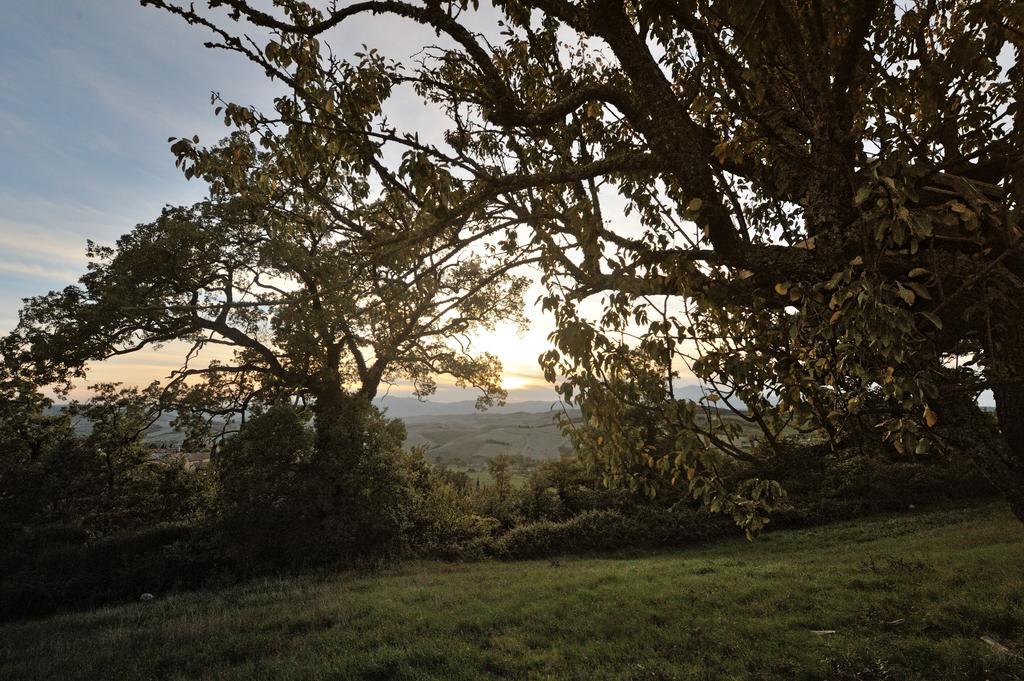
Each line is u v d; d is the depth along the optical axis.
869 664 7.20
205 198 22.77
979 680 6.48
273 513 20.08
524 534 25.56
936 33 3.83
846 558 15.71
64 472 22.61
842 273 2.34
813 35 3.27
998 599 8.98
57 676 9.92
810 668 7.29
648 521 26.34
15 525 21.28
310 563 21.17
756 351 3.40
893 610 9.26
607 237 3.94
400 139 3.62
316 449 22.42
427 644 9.72
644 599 11.88
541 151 4.78
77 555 20.45
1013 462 3.23
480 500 30.27
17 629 15.41
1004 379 2.86
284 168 4.65
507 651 9.27
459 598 13.59
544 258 3.92
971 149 3.18
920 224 2.16
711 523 25.64
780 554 19.81
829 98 3.02
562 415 4.14
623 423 3.55
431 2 3.70
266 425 21.16
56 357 20.25
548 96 5.53
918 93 2.59
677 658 8.24
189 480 25.98
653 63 3.38
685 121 3.29
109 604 19.39
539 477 31.38
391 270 4.31
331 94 4.34
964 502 24.45
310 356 23.23
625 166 3.54
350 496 21.69
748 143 3.62
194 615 14.20
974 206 2.79
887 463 27.64
